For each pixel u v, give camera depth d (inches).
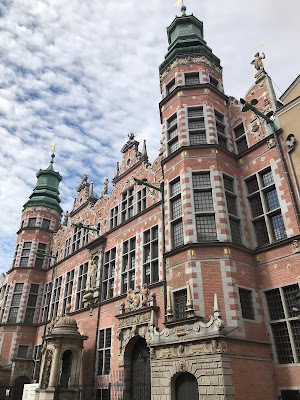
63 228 1562.5
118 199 1170.0
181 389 621.0
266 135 809.5
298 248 661.3
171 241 771.4
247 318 660.1
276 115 791.1
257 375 599.8
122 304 930.7
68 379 968.9
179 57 983.0
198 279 671.1
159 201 939.3
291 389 598.5
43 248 1640.0
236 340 600.4
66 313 1217.4
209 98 901.2
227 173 810.2
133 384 837.8
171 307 693.3
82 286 1213.1
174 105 928.9
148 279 903.7
